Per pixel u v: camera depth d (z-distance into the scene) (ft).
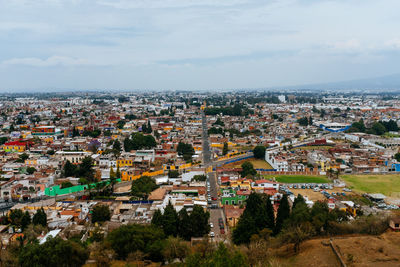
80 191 589.32
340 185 650.43
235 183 609.83
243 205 508.12
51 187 565.12
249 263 290.15
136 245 332.39
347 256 273.13
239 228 387.75
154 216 405.59
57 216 449.06
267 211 414.00
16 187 563.48
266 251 308.19
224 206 517.55
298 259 293.43
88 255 334.44
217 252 266.57
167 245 331.98
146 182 554.87
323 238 336.08
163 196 537.65
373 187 643.86
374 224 349.20
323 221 364.58
